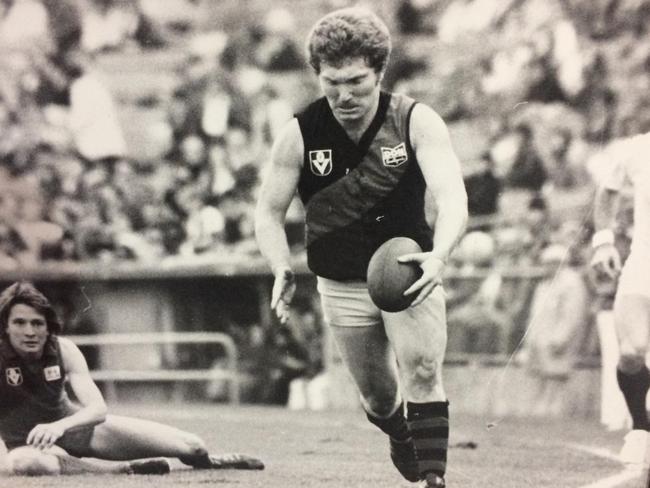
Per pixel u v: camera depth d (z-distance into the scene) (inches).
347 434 249.6
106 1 486.9
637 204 214.8
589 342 315.6
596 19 443.5
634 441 209.8
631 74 434.3
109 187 446.6
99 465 187.8
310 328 370.3
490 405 325.7
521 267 333.4
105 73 480.4
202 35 478.3
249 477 186.4
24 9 484.1
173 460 203.5
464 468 201.0
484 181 405.1
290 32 468.1
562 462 209.2
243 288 394.3
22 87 474.3
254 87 458.0
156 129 462.3
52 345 187.6
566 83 437.1
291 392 361.4
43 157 461.4
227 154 446.0
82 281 408.2
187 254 430.0
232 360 370.0
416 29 465.7
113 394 382.6
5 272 421.7
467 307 333.1
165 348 390.0
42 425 183.3
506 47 448.8
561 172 404.2
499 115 435.5
